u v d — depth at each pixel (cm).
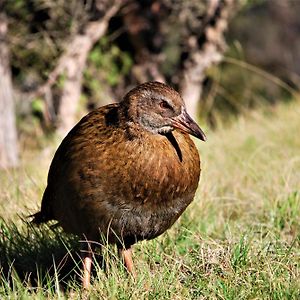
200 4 2677
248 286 1067
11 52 2527
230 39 3619
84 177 1052
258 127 2230
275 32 3806
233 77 3325
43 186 1505
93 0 2436
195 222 1351
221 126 2305
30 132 2636
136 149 1046
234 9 2803
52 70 2550
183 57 2795
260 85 3416
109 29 2761
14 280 1113
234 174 1645
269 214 1419
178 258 1197
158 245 1247
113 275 1068
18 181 1564
